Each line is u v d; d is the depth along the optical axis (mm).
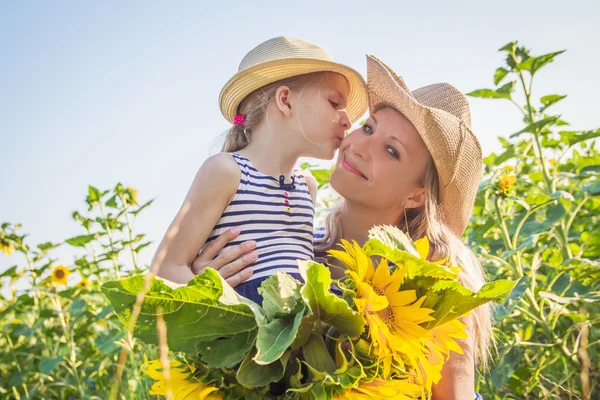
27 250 4219
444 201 2156
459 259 2115
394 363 1401
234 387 1368
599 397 2865
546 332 2873
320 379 1287
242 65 2223
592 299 2844
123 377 3439
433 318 1424
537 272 3688
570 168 4082
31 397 3529
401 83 2191
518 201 3146
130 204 3688
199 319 1354
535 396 3059
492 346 2973
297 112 2100
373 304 1347
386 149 2020
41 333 4008
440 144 2006
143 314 1341
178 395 1348
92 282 4320
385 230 1462
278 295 1379
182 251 1917
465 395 1853
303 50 2154
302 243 2043
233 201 1980
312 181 2264
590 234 3447
